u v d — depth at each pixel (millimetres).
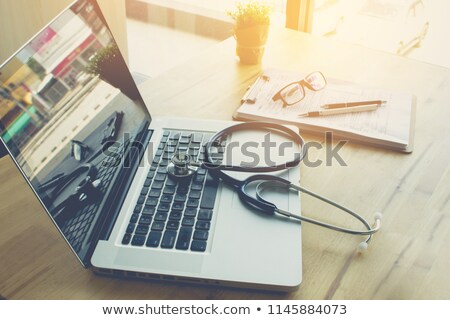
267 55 1262
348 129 948
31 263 674
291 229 708
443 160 901
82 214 671
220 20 2484
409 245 718
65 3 1510
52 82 691
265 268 646
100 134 769
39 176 613
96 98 787
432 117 1023
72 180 674
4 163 839
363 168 875
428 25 2004
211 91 1099
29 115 629
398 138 929
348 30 2107
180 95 1080
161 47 2479
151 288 646
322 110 997
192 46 2508
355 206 789
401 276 671
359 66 1223
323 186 830
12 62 629
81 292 638
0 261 676
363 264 687
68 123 701
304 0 1456
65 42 746
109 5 1759
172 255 661
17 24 1437
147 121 939
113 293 639
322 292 646
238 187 769
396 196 812
